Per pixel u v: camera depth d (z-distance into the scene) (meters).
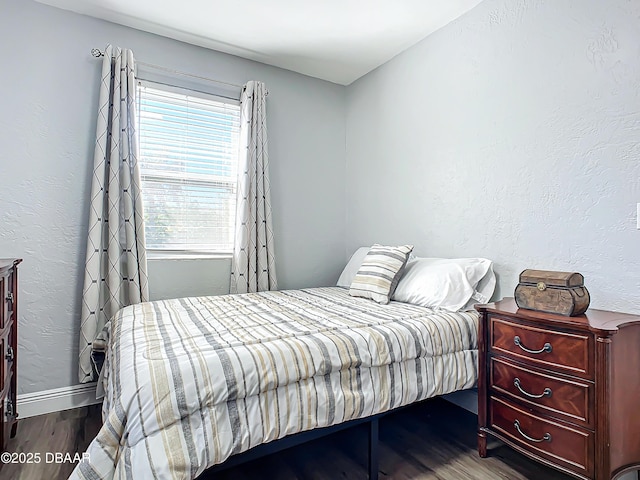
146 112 2.70
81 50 2.44
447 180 2.56
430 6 2.36
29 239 2.29
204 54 2.88
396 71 2.99
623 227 1.67
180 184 2.82
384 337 1.63
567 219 1.88
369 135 3.29
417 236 2.81
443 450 1.91
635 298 1.63
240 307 2.18
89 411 2.31
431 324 1.83
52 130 2.35
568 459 1.45
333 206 3.50
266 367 1.32
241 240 2.86
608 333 1.34
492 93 2.26
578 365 1.42
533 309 1.66
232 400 1.25
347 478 1.67
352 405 1.49
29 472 1.67
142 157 2.68
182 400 1.15
